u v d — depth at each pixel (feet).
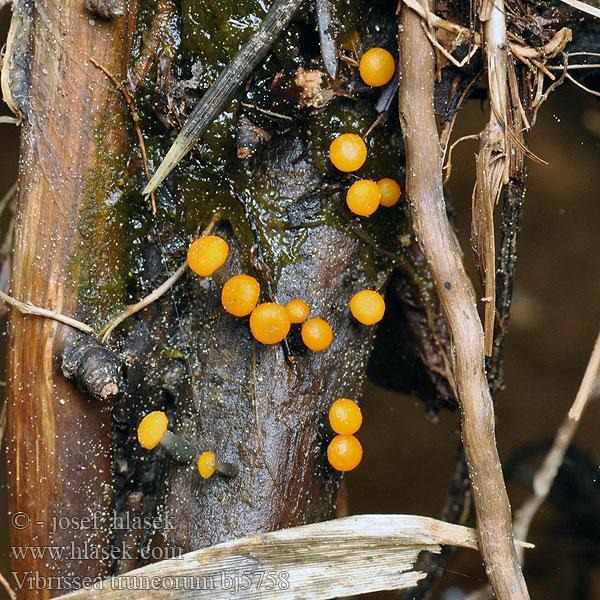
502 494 0.84
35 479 0.87
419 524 0.85
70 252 0.87
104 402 0.88
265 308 0.85
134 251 0.88
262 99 0.86
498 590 0.84
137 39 0.87
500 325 0.91
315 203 0.88
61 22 0.85
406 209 0.89
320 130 0.87
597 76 0.91
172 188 0.88
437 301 0.92
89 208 0.87
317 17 0.85
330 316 0.88
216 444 0.87
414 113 0.84
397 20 0.86
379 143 0.88
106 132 0.87
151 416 0.85
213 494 0.87
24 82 0.86
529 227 1.51
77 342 0.87
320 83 0.86
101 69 0.86
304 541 0.85
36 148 0.86
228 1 0.85
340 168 0.86
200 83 0.86
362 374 0.89
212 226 0.88
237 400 0.87
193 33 0.86
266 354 0.87
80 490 0.87
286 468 0.87
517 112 0.86
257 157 0.87
